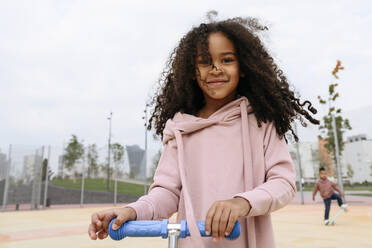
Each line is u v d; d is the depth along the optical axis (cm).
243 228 76
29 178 1070
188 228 59
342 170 1174
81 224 601
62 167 1377
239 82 99
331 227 492
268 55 102
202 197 82
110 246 359
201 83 92
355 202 1059
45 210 1045
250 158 81
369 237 390
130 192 1412
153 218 76
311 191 1396
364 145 1155
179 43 103
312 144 1219
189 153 89
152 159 1437
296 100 102
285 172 76
